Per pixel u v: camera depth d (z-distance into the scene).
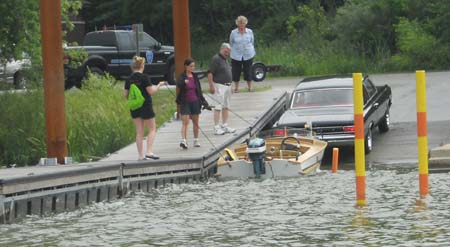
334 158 59.00
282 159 56.41
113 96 76.44
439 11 126.56
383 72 123.50
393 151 65.06
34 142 68.44
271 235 37.94
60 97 59.41
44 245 37.12
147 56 101.81
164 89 93.38
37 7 74.88
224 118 65.12
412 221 40.00
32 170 52.09
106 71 101.50
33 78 74.94
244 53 86.31
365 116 64.19
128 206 47.16
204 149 60.66
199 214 43.66
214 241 37.00
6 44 75.12
